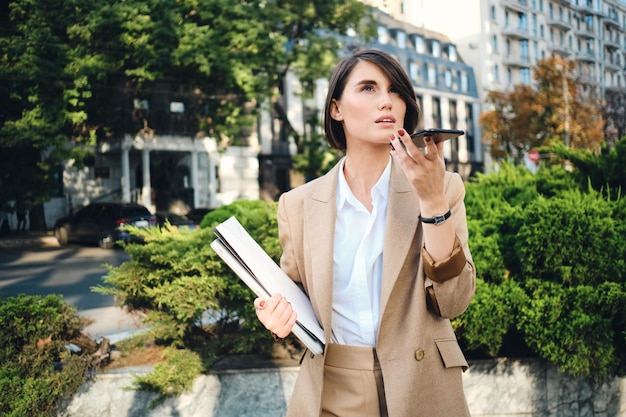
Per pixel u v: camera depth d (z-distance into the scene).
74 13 18.67
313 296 1.56
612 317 3.04
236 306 3.36
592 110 35.75
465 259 1.42
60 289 10.29
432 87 51.97
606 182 3.96
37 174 20.86
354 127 1.57
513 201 4.08
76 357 3.05
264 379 3.16
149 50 18.58
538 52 64.56
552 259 3.05
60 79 18.41
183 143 28.52
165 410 3.10
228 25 19.62
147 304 3.54
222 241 1.48
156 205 29.55
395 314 1.49
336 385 1.54
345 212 1.60
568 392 3.21
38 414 2.91
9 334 2.95
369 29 22.42
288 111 36.94
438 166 1.33
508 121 37.78
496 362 3.20
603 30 79.38
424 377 1.46
